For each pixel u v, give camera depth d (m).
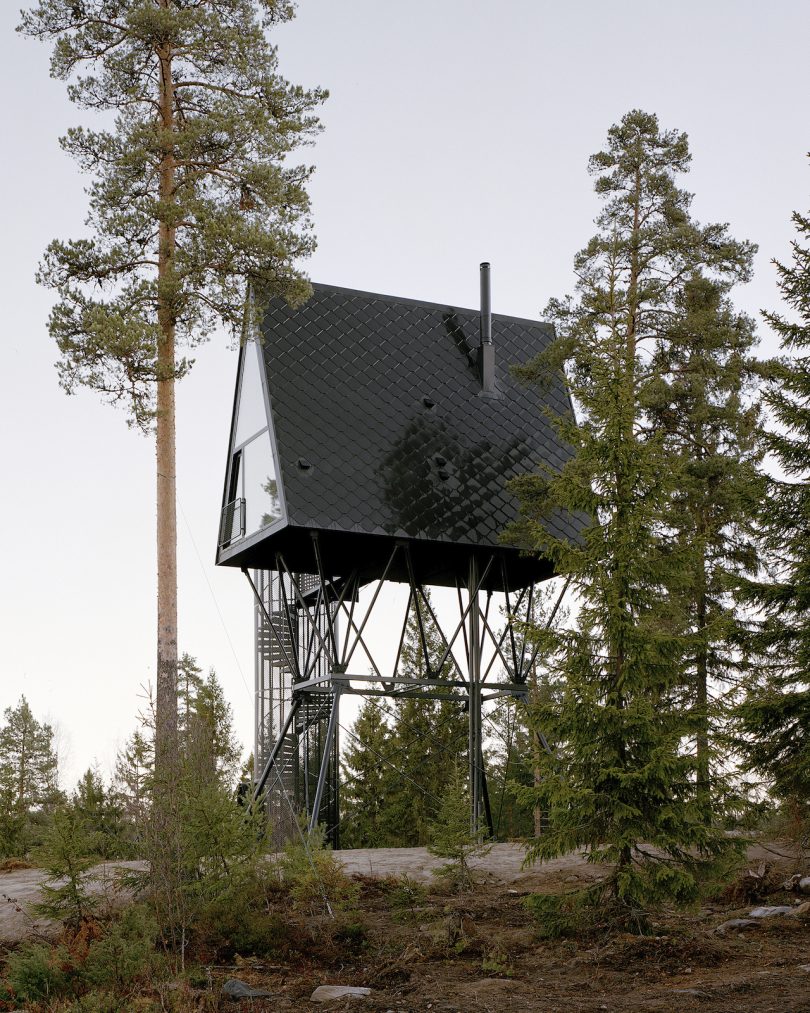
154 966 12.38
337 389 27.30
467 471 27.70
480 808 26.45
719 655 25.95
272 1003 11.39
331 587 29.78
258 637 36.44
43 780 52.66
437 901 16.14
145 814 14.24
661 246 26.69
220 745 37.56
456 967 12.59
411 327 29.69
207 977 12.36
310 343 27.75
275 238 22.77
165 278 22.05
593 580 14.16
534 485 26.36
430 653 43.97
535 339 31.39
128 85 23.89
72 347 21.61
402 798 43.56
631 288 27.33
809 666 18.58
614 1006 10.52
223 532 28.73
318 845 16.58
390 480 26.56
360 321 28.98
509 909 15.61
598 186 28.53
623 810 13.15
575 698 13.71
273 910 14.98
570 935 13.66
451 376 29.30
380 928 14.67
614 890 13.62
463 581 29.50
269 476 26.25
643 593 14.09
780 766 18.62
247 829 15.04
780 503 19.23
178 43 23.44
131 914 13.10
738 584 19.33
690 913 13.91
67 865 13.79
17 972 11.83
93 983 11.87
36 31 23.77
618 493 14.33
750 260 27.75
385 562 28.67
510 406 29.44
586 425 14.95
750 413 29.28
